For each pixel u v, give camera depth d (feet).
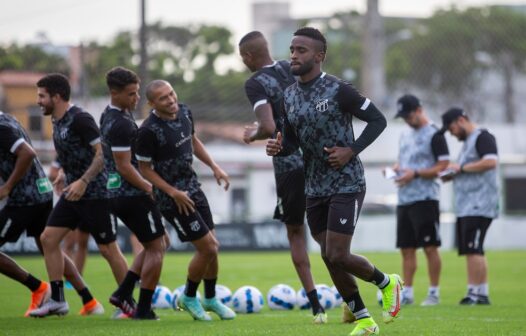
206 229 79.15
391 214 241.35
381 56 248.52
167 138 78.33
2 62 252.42
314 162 67.77
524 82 369.71
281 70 83.76
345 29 374.84
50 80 84.28
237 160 273.95
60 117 84.64
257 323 79.10
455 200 105.09
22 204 86.12
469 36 341.82
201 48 374.22
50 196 87.97
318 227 68.80
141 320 82.28
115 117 80.84
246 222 220.64
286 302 94.17
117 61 270.26
